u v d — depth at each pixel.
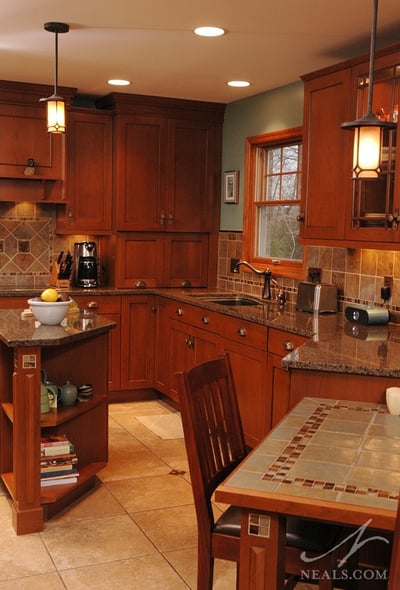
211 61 4.26
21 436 3.13
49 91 5.12
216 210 5.80
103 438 3.82
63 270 5.48
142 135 5.50
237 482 1.71
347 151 3.74
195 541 3.12
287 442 2.01
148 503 3.53
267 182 5.33
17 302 5.11
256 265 5.34
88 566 2.88
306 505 1.59
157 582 2.77
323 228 3.97
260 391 4.02
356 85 3.66
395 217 3.38
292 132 4.81
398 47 3.34
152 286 5.65
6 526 3.24
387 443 2.01
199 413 2.14
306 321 3.93
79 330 3.40
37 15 3.40
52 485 3.39
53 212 5.71
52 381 3.64
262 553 1.70
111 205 5.55
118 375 5.46
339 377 2.76
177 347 5.15
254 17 3.38
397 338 3.40
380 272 3.96
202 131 5.68
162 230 5.62
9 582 2.74
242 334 4.19
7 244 5.59
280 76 4.62
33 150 5.18
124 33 3.69
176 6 3.23
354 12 3.27
